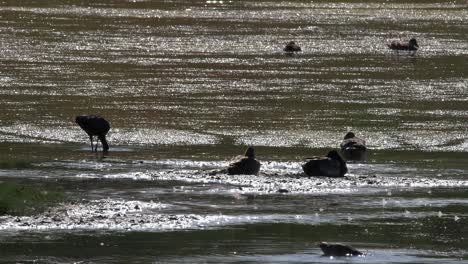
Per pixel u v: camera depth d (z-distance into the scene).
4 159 119.12
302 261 74.25
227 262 73.62
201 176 109.81
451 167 118.56
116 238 80.81
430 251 78.19
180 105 160.62
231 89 178.50
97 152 125.06
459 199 99.50
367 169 116.50
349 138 131.00
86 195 98.56
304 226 86.38
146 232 83.12
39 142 131.38
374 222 88.44
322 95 173.75
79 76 189.50
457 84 190.25
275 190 102.69
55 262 73.19
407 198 99.69
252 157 112.25
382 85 187.12
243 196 99.44
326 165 110.62
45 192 95.94
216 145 131.38
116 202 95.25
